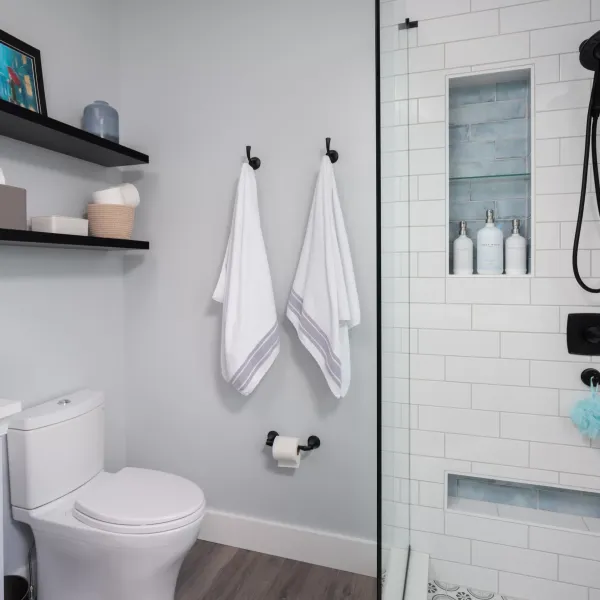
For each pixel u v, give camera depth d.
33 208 1.80
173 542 1.54
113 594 1.57
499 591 1.78
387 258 1.24
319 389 1.99
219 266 2.11
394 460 1.40
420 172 1.81
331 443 1.98
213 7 2.09
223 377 2.04
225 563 2.01
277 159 2.00
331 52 1.92
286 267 2.00
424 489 1.85
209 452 2.17
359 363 1.93
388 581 1.26
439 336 1.81
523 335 1.72
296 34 1.96
